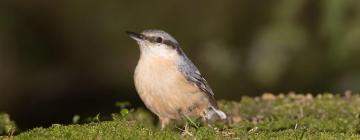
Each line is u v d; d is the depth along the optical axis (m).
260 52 15.85
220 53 17.11
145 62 10.61
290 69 17.03
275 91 17.36
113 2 19.20
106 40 19.34
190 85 10.54
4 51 19.09
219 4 18.61
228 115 11.18
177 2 18.81
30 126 18.06
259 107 12.20
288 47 15.51
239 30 18.20
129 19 18.94
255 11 18.19
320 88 17.03
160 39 10.61
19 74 19.25
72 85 19.50
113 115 9.73
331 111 11.77
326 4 14.88
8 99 19.02
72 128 9.02
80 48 19.53
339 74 16.67
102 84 19.41
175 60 10.61
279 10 15.69
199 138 8.79
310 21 16.30
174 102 10.48
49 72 19.55
